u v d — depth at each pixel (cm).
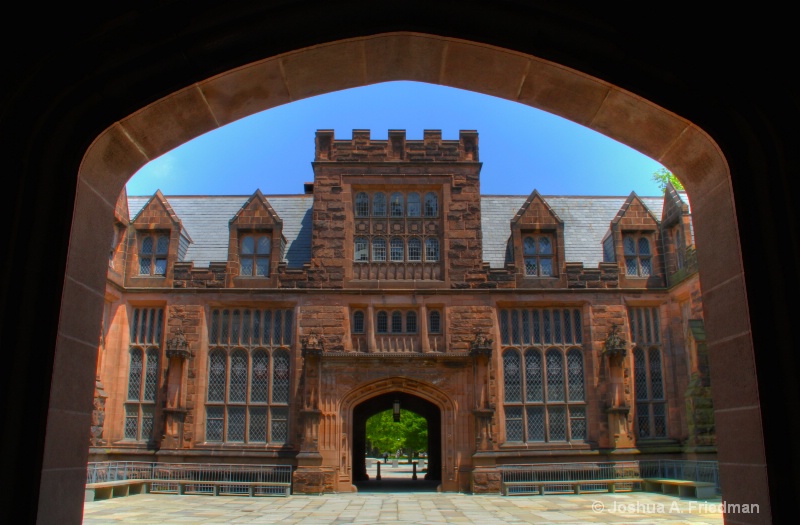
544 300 2627
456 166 2728
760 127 587
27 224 554
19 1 541
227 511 1861
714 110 619
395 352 2541
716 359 669
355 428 3166
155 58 606
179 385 2522
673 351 2616
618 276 2669
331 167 2720
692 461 2362
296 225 2970
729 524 638
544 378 2589
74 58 561
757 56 562
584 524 1568
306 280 2623
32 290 555
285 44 652
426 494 2389
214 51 629
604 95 683
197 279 2642
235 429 2533
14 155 551
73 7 550
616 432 2503
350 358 2509
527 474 2459
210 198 3178
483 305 2611
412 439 6050
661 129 688
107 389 2536
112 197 695
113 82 596
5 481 523
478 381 2495
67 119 580
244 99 709
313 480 2388
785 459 558
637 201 2773
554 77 690
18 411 536
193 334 2588
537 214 2738
